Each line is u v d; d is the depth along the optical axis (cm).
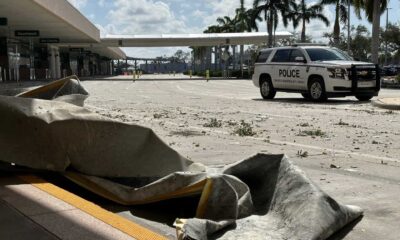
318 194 425
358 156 801
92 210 457
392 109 1608
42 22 4431
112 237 394
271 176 472
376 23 3469
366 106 1716
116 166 540
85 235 396
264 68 2123
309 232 391
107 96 2419
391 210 505
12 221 425
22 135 562
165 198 472
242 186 455
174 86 3819
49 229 408
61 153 549
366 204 525
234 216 430
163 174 534
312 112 1516
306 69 1927
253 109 1627
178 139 979
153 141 549
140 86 3869
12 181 546
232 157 787
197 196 455
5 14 3866
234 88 3381
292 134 1051
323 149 866
